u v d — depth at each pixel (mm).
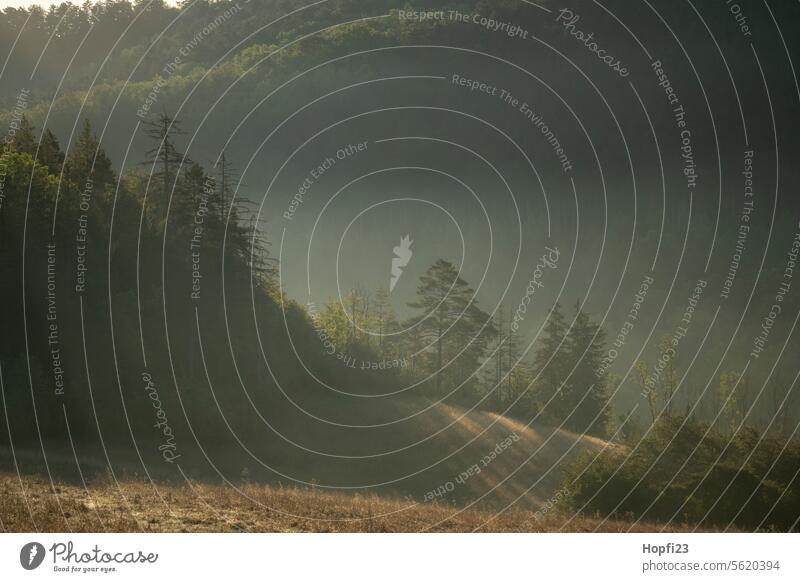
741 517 25719
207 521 17828
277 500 22766
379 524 20016
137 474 34344
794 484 27047
